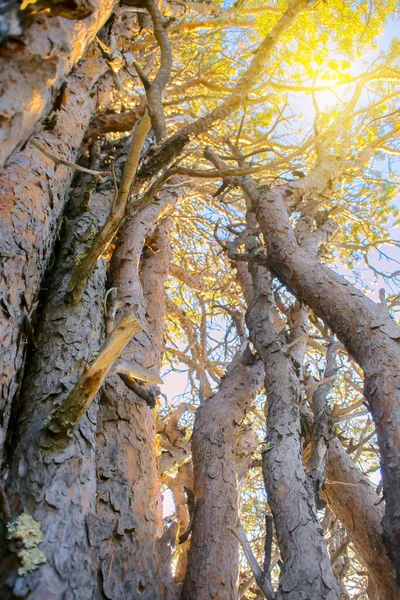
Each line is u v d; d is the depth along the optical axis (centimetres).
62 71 153
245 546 235
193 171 275
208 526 270
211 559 251
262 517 621
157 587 217
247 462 352
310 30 566
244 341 416
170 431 417
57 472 201
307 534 231
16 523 175
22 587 159
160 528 252
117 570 202
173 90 691
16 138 139
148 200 263
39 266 295
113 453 266
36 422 221
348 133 571
